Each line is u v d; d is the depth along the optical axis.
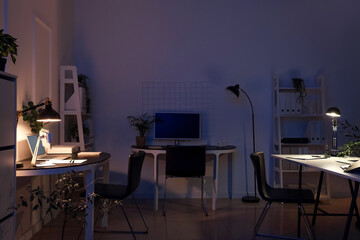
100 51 4.77
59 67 4.11
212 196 4.45
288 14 4.88
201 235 3.24
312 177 4.84
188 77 4.81
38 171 2.40
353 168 2.27
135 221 3.69
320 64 4.88
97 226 3.49
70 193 2.38
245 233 3.29
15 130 2.15
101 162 2.90
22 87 3.00
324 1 4.90
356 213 3.47
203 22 4.83
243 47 4.84
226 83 4.82
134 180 2.99
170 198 4.78
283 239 3.11
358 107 4.89
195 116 4.61
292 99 4.62
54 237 3.17
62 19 4.25
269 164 4.81
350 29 4.92
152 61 4.80
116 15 4.79
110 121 4.76
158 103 4.79
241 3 4.86
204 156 3.94
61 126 4.03
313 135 4.61
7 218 2.03
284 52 4.86
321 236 3.20
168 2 4.82
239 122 4.82
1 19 2.63
